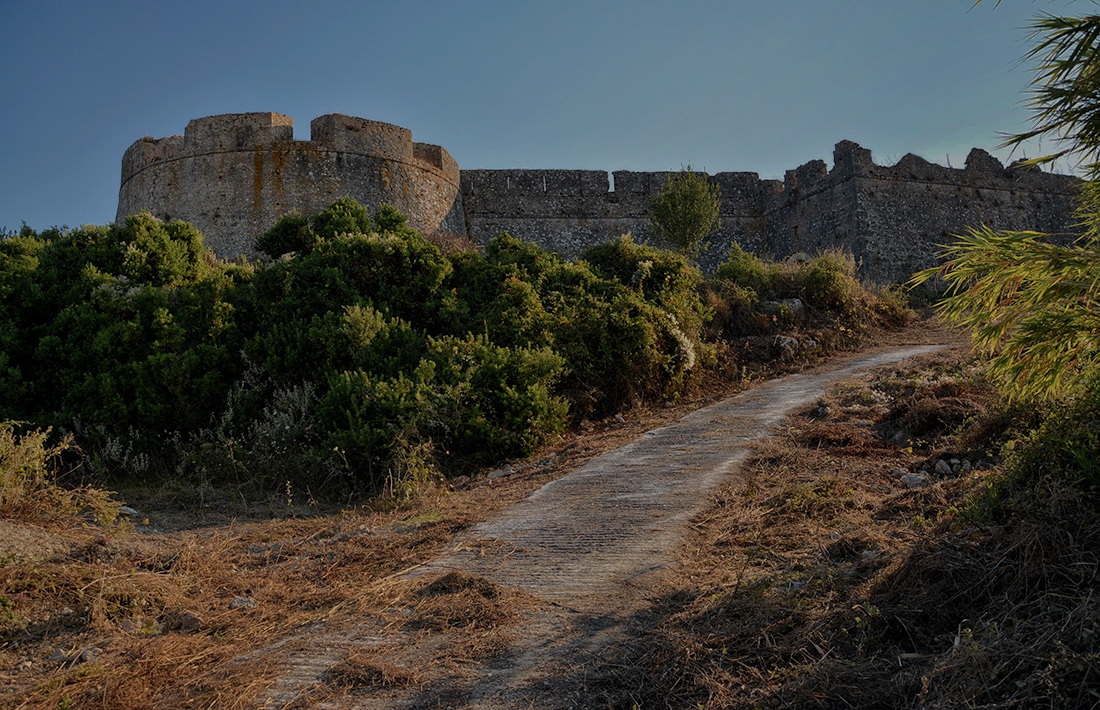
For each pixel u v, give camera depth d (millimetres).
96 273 11359
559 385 12039
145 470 9211
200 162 22953
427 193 25500
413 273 13336
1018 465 4793
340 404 9484
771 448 8289
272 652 4250
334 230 15266
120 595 4922
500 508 7355
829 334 17500
